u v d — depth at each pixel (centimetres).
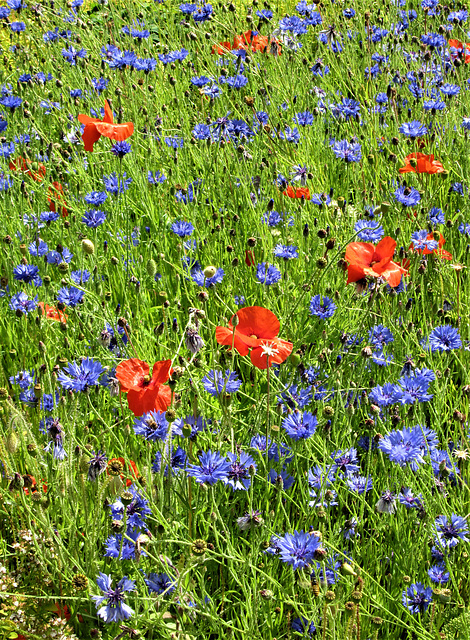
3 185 428
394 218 415
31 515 219
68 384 229
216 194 460
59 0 740
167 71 632
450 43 605
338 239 372
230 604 233
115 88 545
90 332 310
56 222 421
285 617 223
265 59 603
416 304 350
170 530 210
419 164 408
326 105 555
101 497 206
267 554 231
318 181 445
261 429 277
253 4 661
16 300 311
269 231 391
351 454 250
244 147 449
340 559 221
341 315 334
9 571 240
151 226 436
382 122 534
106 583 195
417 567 235
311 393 275
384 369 308
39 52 686
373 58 600
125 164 453
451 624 211
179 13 787
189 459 223
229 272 381
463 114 532
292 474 259
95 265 342
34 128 493
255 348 250
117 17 714
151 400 233
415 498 236
